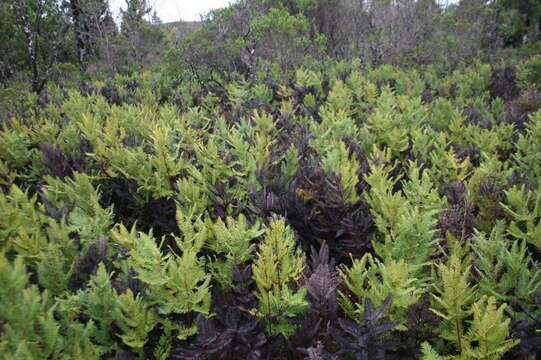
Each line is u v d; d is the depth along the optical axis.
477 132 4.70
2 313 1.80
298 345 2.12
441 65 12.30
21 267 1.90
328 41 14.84
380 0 14.47
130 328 2.11
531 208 3.06
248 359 2.07
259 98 7.31
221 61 11.10
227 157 3.66
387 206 2.77
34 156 4.49
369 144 4.71
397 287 2.06
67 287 2.39
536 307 2.22
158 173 3.66
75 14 12.98
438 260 2.59
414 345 2.13
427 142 4.66
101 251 2.52
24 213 2.87
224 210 3.29
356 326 1.97
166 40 12.94
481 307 1.96
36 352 1.76
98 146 3.96
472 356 1.92
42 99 8.20
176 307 2.10
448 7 16.70
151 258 2.16
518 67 9.70
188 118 5.68
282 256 2.26
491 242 2.41
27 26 9.99
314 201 3.33
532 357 1.98
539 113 4.99
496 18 16.89
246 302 2.27
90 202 3.23
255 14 12.38
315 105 6.93
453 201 3.32
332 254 3.20
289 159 3.77
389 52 12.84
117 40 12.75
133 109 5.93
